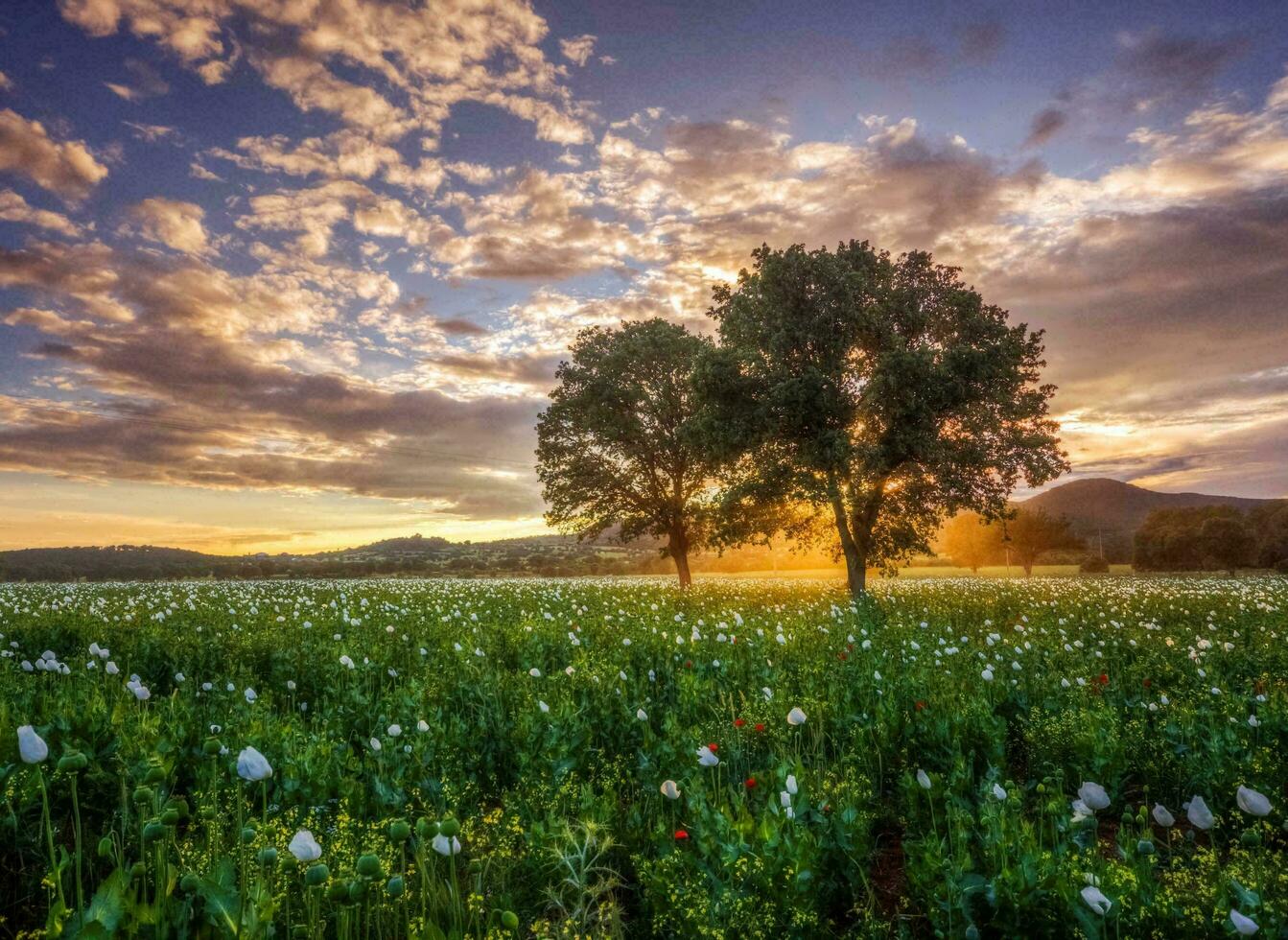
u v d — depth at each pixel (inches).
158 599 878.4
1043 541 3110.2
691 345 1481.3
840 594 1051.9
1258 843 145.4
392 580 1845.5
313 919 128.1
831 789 199.3
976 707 261.0
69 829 182.5
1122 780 235.3
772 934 137.3
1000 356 909.8
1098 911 119.0
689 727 269.4
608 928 156.4
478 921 136.6
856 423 965.2
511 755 245.8
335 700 319.9
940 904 140.9
